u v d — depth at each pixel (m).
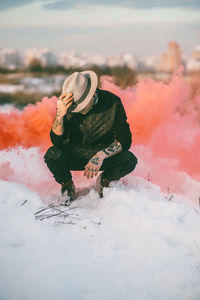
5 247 2.23
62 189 3.19
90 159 3.02
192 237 2.51
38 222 2.55
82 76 2.94
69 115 3.11
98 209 2.96
